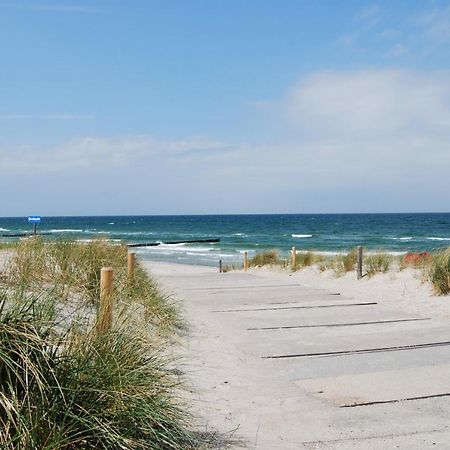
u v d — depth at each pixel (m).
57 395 3.87
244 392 6.17
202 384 6.35
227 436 4.80
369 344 8.50
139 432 4.15
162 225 114.00
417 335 9.13
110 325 5.07
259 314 11.24
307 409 5.64
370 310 11.69
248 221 137.50
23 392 3.79
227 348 8.23
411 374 6.88
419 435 4.94
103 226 105.31
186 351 7.82
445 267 12.84
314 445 4.70
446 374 6.85
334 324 10.13
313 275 18.47
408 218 145.12
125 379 4.22
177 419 4.62
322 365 7.34
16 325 3.95
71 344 4.29
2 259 8.91
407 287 13.71
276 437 4.86
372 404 5.80
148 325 7.63
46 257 9.11
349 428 5.12
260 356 7.81
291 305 12.45
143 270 12.30
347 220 131.25
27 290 5.18
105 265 9.51
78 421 3.81
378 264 16.83
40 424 3.66
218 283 17.28
